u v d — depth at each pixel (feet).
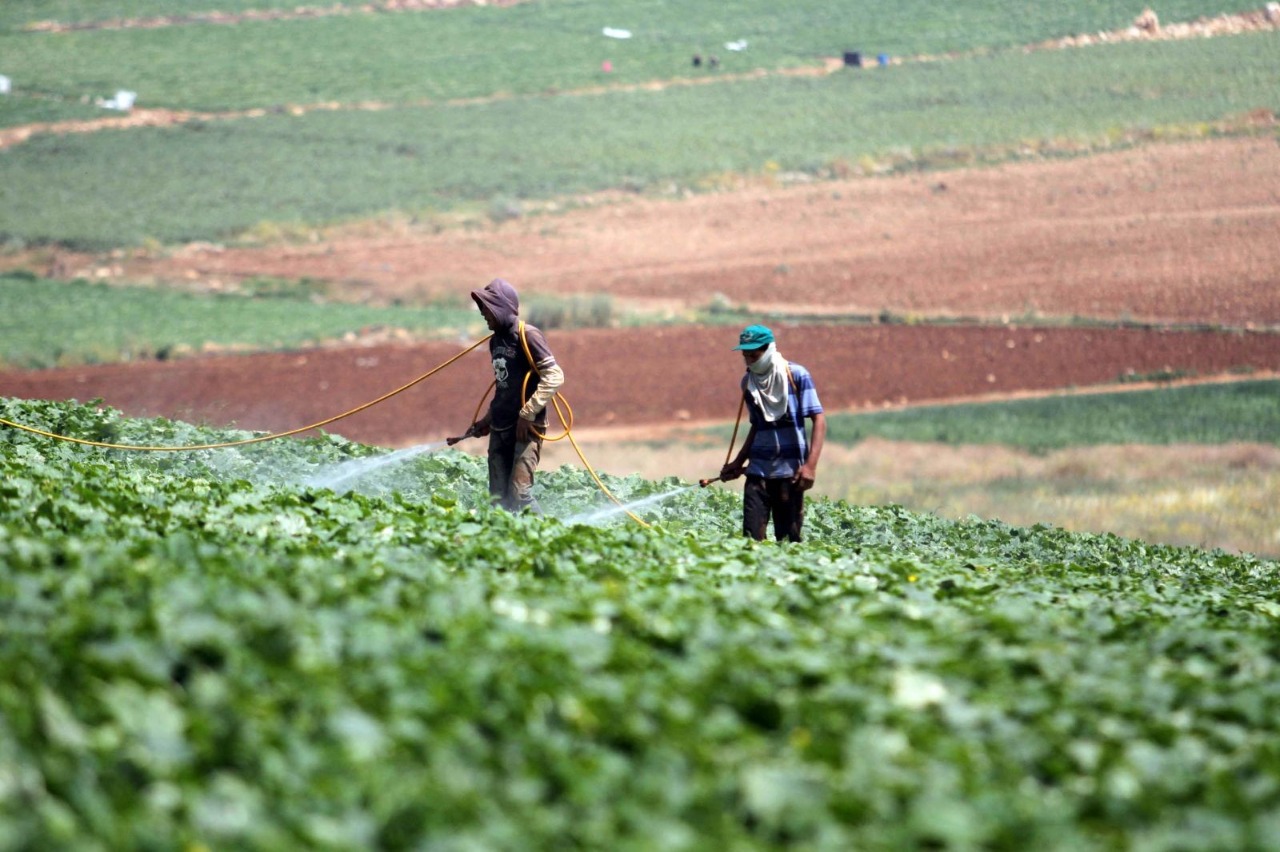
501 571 94.22
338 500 119.85
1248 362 472.85
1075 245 613.93
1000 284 583.58
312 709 53.47
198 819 43.60
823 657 67.82
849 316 573.33
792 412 135.74
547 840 44.75
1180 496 321.11
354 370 540.52
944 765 53.78
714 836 46.09
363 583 77.51
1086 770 56.24
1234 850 47.75
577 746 53.11
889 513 196.34
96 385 527.40
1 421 160.56
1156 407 425.69
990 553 168.76
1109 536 199.00
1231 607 115.75
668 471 374.02
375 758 49.55
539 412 138.51
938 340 531.91
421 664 59.77
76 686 53.52
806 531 167.84
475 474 174.40
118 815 43.75
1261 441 372.58
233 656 58.13
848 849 45.32
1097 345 505.25
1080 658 76.43
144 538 88.89
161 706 50.57
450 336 584.81
